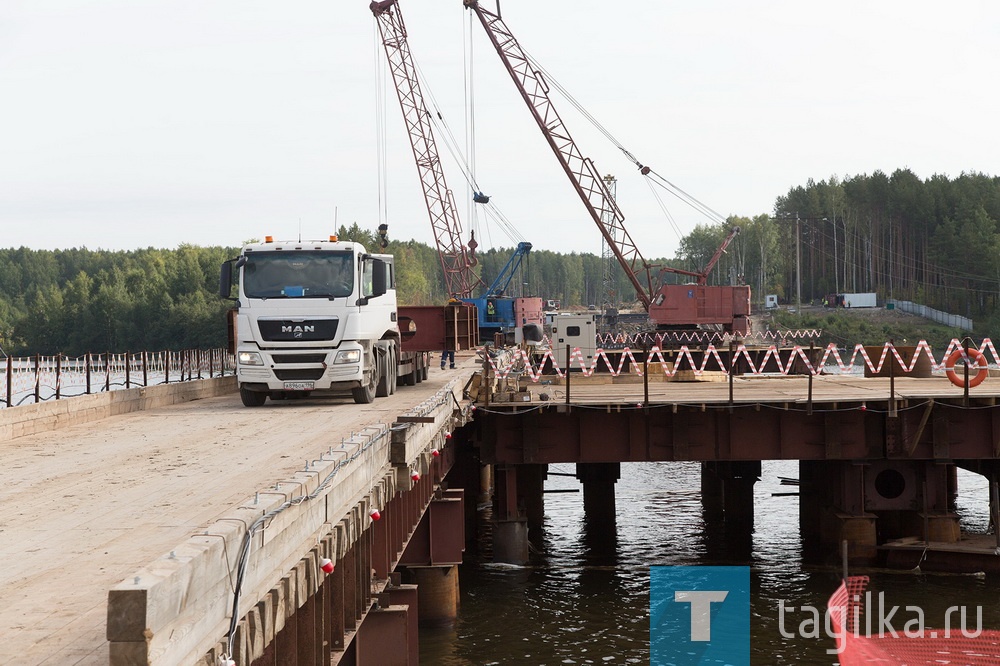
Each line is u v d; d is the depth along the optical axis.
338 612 13.07
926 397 29.00
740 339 75.62
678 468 52.41
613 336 86.31
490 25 85.00
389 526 17.75
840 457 29.28
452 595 25.16
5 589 8.59
